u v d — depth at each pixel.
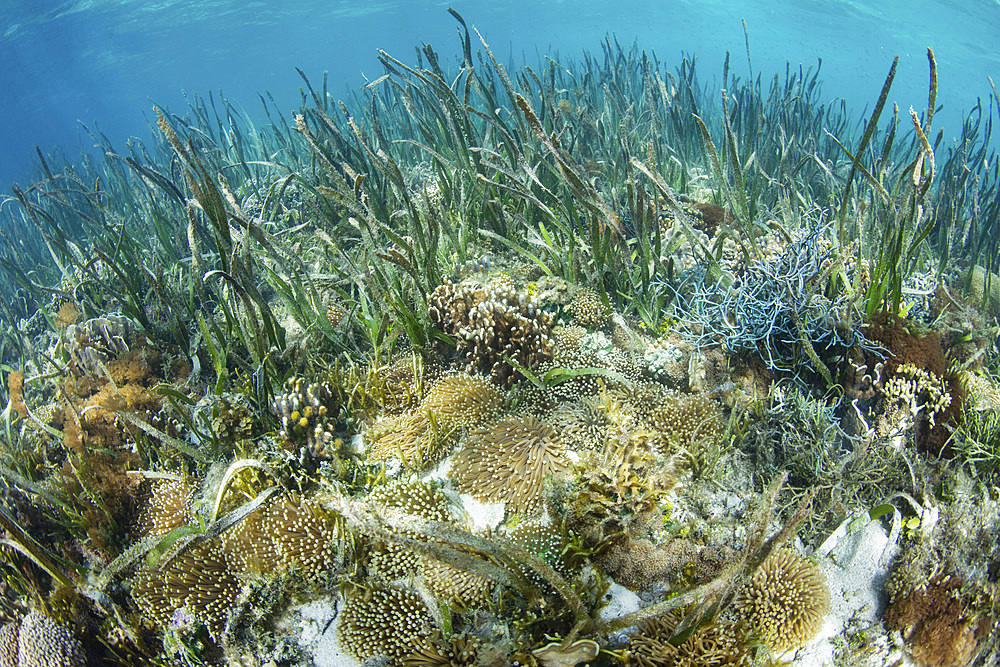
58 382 1.10
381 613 0.63
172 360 1.08
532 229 1.12
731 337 0.92
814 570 0.67
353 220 0.94
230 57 15.63
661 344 0.95
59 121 21.25
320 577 0.69
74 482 0.85
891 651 0.68
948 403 0.84
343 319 1.04
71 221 2.09
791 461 0.81
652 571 0.67
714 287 1.00
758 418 0.86
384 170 0.97
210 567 0.71
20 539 0.74
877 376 0.86
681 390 0.89
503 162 1.17
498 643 0.59
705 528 0.74
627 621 0.58
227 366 1.00
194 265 0.95
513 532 0.67
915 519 0.74
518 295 0.91
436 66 1.26
